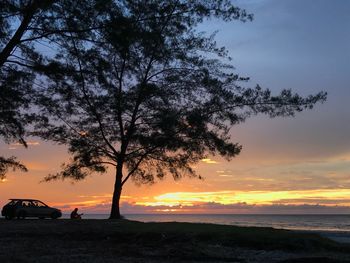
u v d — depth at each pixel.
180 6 25.89
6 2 16.84
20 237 20.89
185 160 31.94
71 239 20.39
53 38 18.44
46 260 14.65
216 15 26.55
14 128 25.91
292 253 16.94
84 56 19.05
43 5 16.62
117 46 17.86
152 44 19.67
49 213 37.31
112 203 31.73
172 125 29.03
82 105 29.73
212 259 15.63
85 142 31.28
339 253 17.30
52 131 30.83
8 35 18.28
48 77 19.89
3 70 21.86
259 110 31.11
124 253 16.55
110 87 28.14
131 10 18.42
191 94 30.61
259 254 16.50
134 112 30.11
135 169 32.28
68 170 32.31
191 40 30.31
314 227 79.25
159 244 18.38
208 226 22.98
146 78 30.27
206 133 30.14
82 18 17.38
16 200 37.00
